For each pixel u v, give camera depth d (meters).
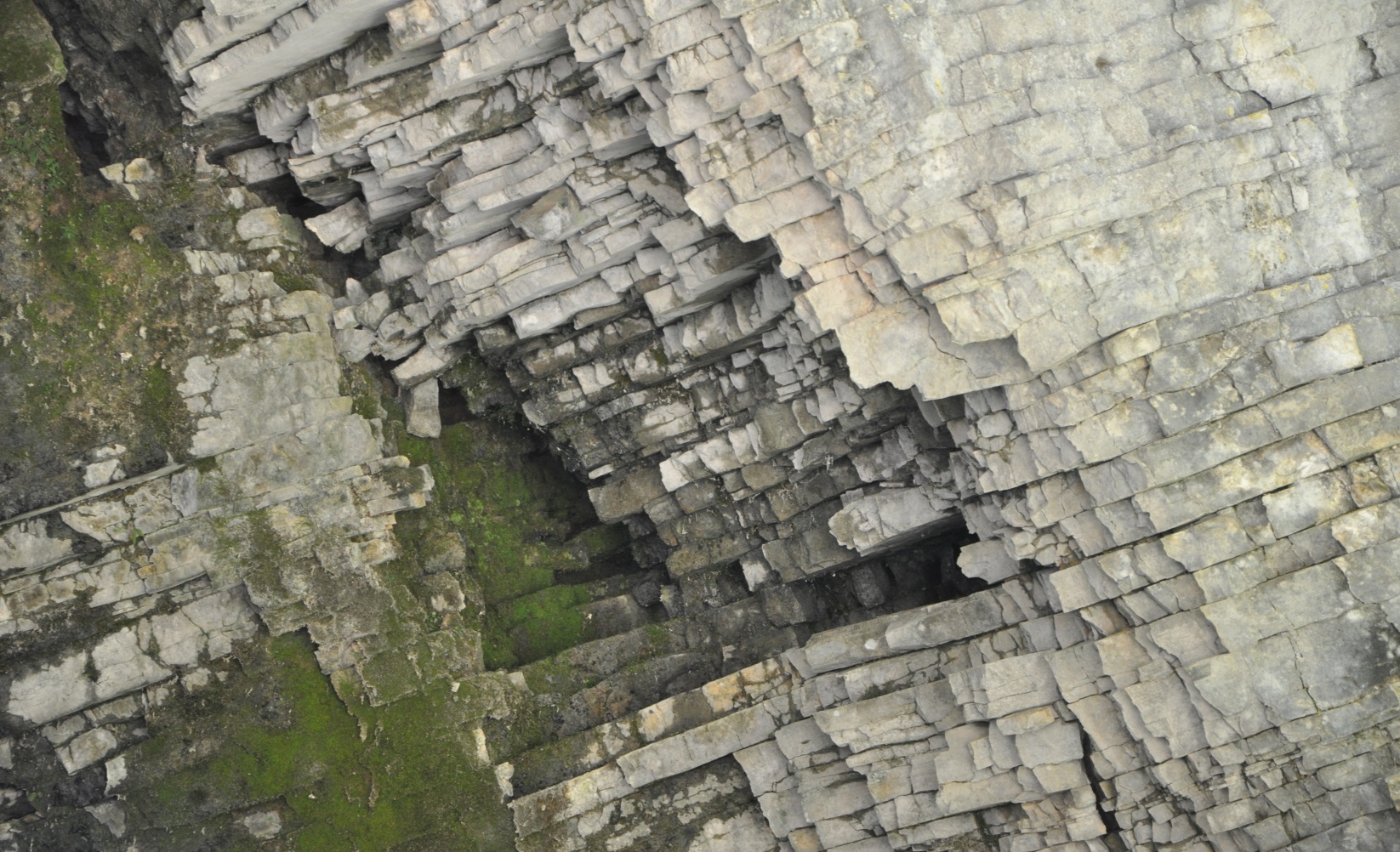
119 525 16.16
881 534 17.81
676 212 16.80
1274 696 14.40
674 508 19.34
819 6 14.56
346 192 18.77
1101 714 15.07
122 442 16.05
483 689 17.06
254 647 16.50
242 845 16.14
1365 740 14.34
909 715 16.08
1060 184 14.54
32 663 15.95
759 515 18.97
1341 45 15.39
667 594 19.44
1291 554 14.66
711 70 15.12
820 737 16.56
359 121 17.20
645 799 17.02
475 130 17.22
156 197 17.69
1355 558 14.46
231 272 17.45
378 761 16.47
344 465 17.19
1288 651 14.44
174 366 16.50
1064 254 14.88
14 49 16.05
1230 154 15.05
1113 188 14.72
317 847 16.23
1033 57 14.80
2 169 15.94
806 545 18.66
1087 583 15.23
